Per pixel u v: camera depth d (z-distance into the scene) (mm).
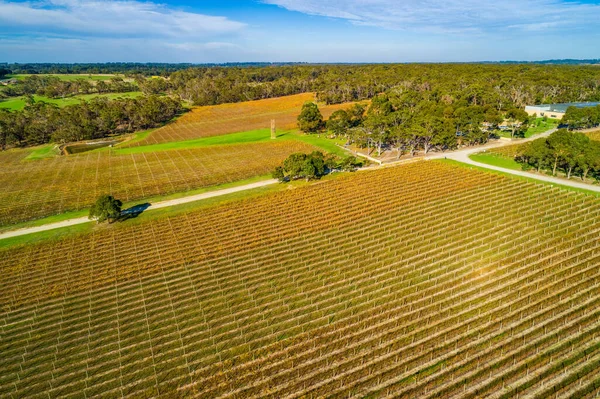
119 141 157000
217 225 72188
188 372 39562
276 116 192250
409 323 44562
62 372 40719
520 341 41469
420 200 79500
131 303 51219
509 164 103688
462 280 52656
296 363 39844
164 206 84062
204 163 116188
